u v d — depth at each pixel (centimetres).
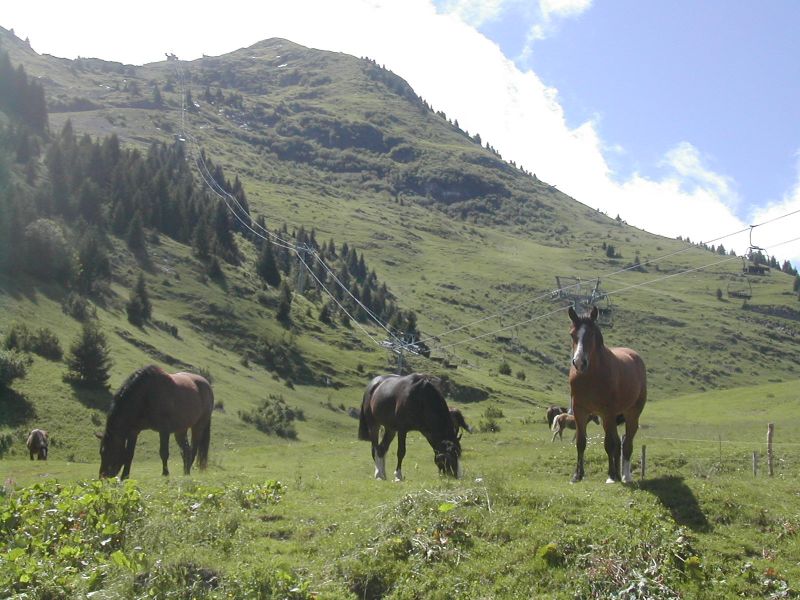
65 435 6131
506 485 1281
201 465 2211
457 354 16662
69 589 999
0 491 1391
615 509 1222
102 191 14275
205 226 14012
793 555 1133
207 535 1159
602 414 1566
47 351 7538
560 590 1005
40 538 1151
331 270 18288
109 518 1201
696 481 1441
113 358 8225
